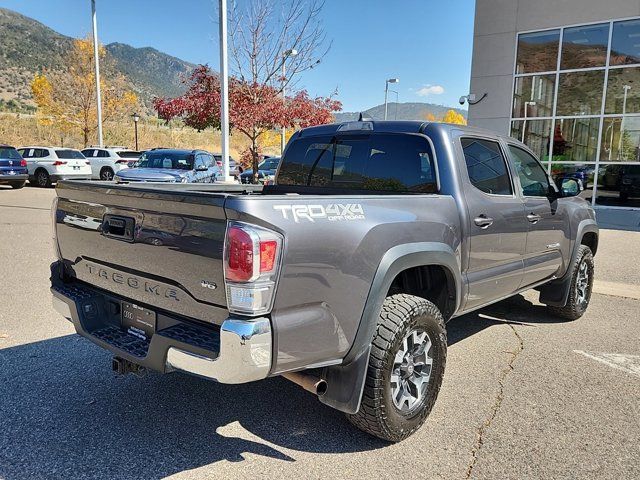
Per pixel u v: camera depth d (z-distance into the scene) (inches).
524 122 662.5
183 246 102.6
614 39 593.0
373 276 113.3
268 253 94.3
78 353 172.7
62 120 1300.4
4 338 184.5
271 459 115.2
